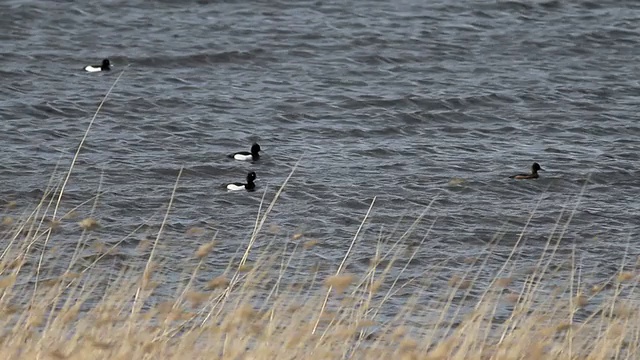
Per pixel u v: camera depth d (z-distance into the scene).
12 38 52.00
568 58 51.97
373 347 12.28
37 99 43.34
